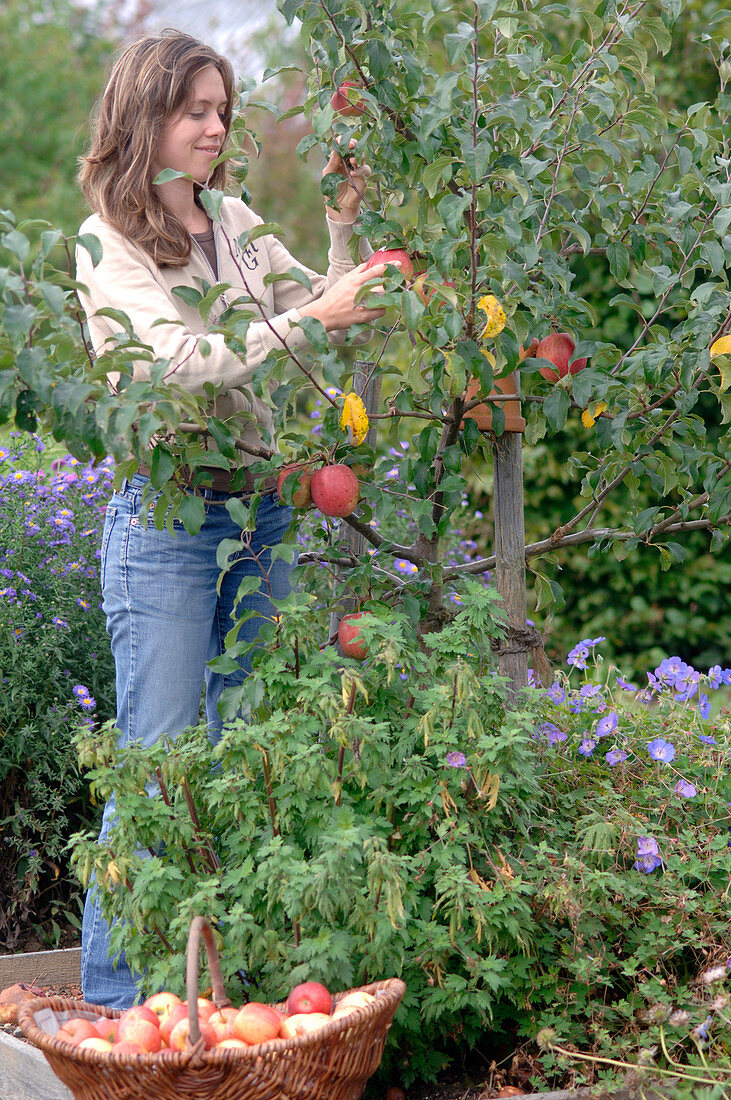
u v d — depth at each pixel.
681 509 2.53
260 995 1.83
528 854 2.07
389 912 1.68
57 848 2.78
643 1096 1.73
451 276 2.16
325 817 1.87
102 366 1.79
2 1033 2.04
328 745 1.99
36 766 2.87
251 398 2.09
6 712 2.77
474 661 2.17
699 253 2.44
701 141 2.31
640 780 2.40
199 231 2.29
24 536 2.98
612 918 2.06
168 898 1.82
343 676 1.88
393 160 2.17
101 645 3.00
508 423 2.43
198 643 2.24
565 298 2.28
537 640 2.55
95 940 2.19
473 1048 2.00
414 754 2.05
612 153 2.17
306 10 2.09
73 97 9.08
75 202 8.34
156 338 2.02
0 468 3.16
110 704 3.04
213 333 2.04
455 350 2.05
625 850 2.16
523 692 2.32
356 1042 1.55
